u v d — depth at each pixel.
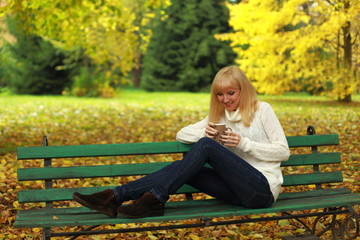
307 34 14.50
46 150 3.42
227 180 3.22
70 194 3.39
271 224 4.21
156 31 28.61
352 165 6.05
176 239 3.94
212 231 4.07
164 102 18.95
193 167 3.12
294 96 20.66
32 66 24.02
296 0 13.87
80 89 23.14
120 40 15.05
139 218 3.01
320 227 4.00
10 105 15.96
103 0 8.70
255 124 3.40
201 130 3.49
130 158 7.30
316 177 3.76
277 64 17.11
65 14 9.27
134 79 33.97
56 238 3.98
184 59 28.38
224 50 27.28
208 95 23.92
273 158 3.29
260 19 15.31
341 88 15.34
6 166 6.36
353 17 13.16
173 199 5.12
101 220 2.98
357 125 9.55
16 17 9.39
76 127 10.95
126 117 13.05
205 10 27.89
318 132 9.10
